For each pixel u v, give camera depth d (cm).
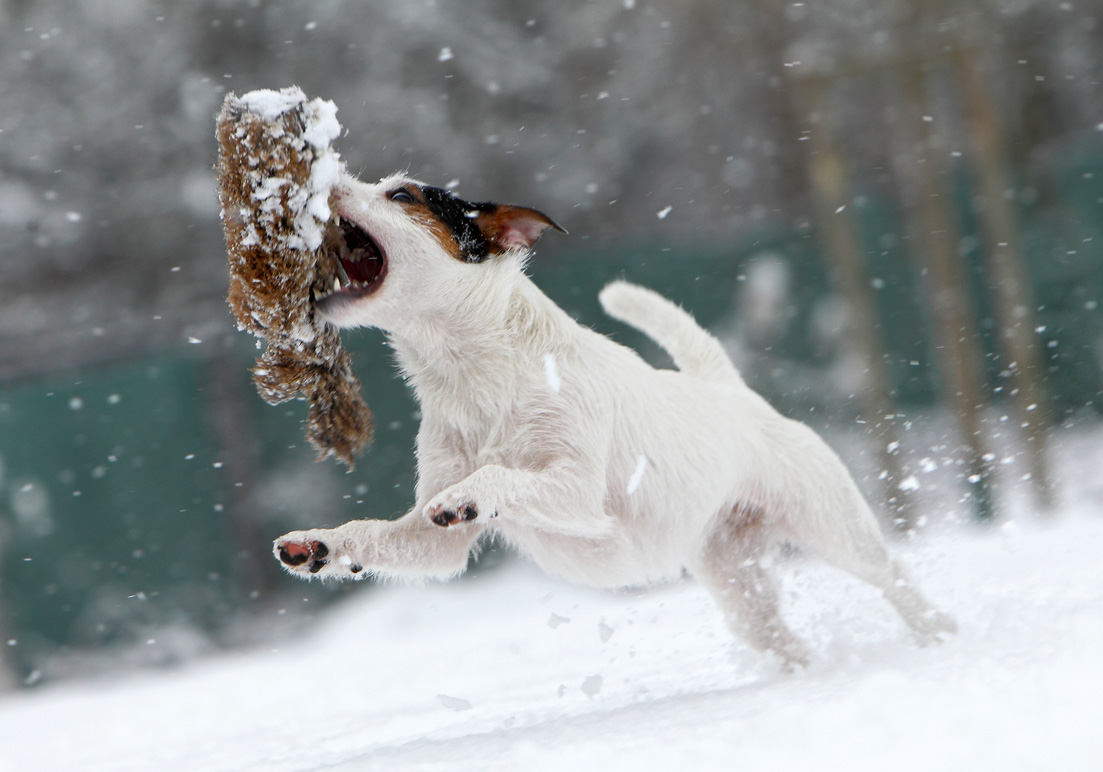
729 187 2558
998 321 1705
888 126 2389
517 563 1695
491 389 551
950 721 315
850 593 692
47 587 1650
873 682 362
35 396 1672
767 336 1697
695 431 608
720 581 664
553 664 851
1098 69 2750
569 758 341
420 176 2211
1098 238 1767
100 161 2192
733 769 307
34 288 2139
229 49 2259
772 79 2530
